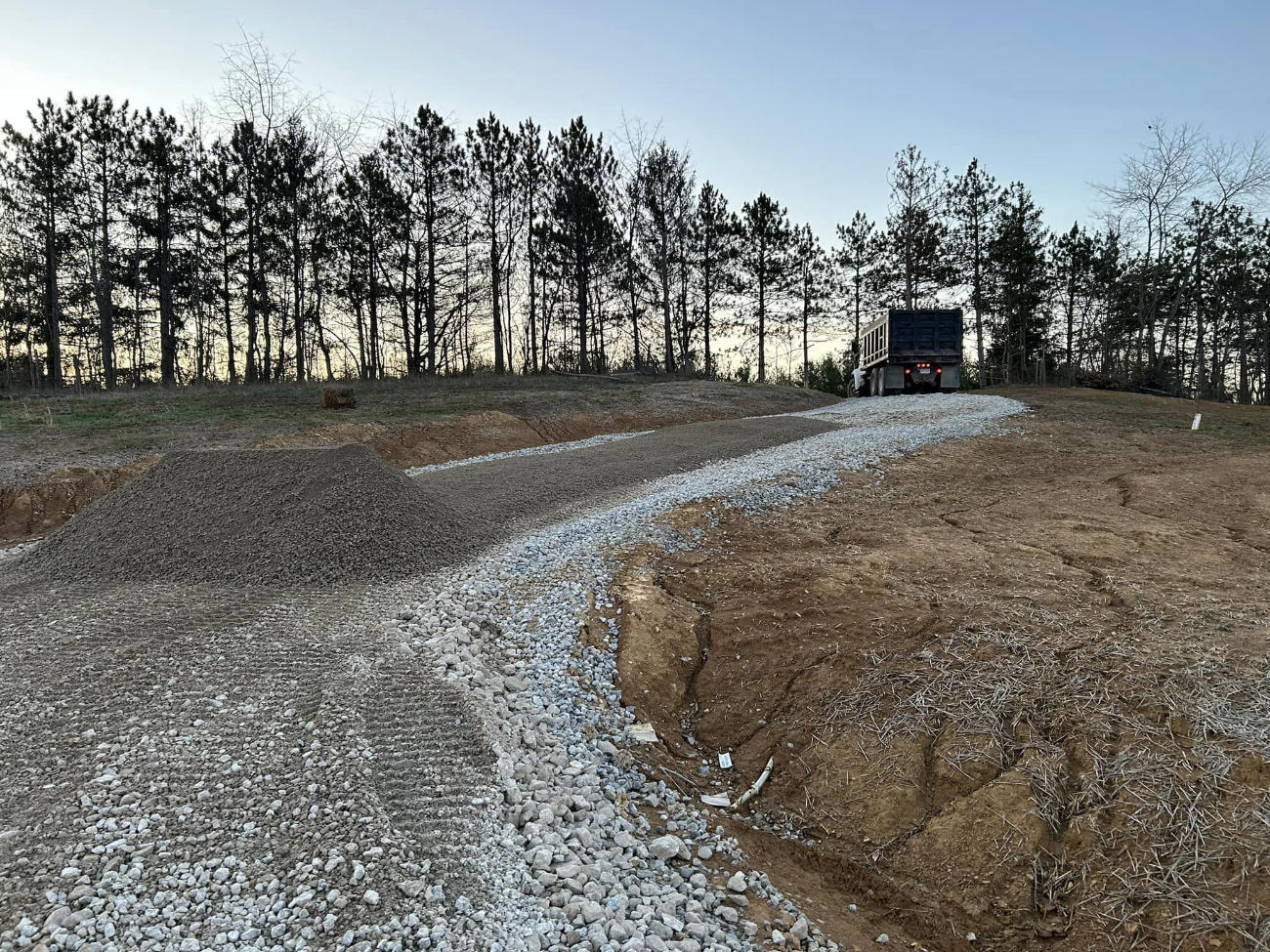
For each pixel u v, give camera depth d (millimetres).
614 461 13523
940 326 23844
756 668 5855
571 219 35250
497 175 34094
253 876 3441
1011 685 4906
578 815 4270
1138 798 3916
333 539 7902
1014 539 8070
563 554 7863
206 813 3826
